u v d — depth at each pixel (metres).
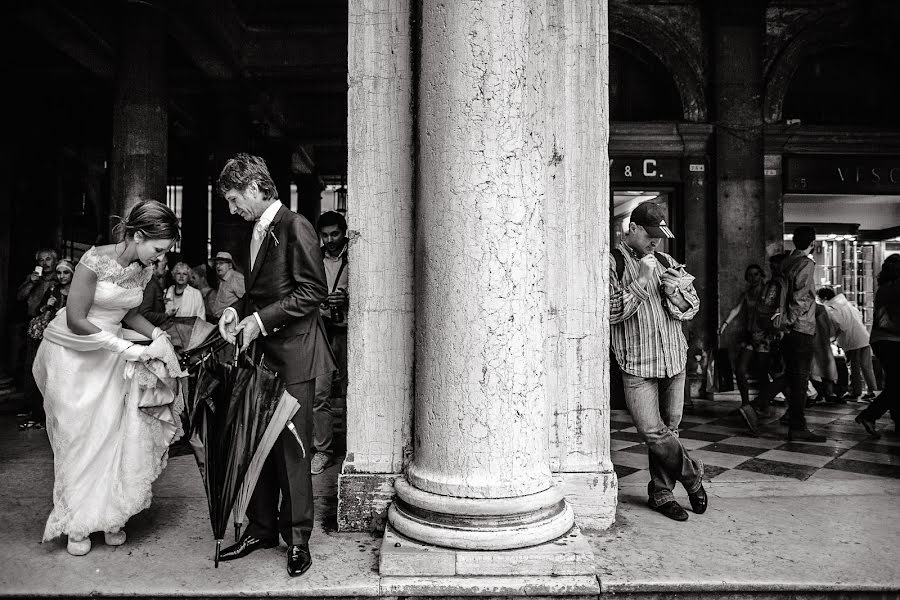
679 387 3.23
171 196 13.92
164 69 6.90
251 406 2.42
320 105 11.30
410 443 3.06
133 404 2.72
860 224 8.98
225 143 9.27
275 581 2.43
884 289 5.30
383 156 3.08
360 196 3.08
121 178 6.66
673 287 3.06
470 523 2.55
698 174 7.93
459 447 2.61
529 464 2.66
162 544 2.79
